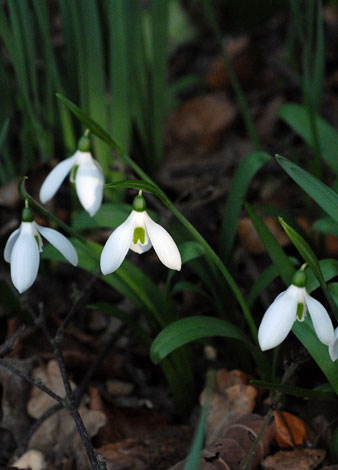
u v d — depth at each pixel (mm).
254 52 899
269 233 453
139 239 411
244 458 464
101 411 515
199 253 461
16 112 646
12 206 625
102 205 529
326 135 547
